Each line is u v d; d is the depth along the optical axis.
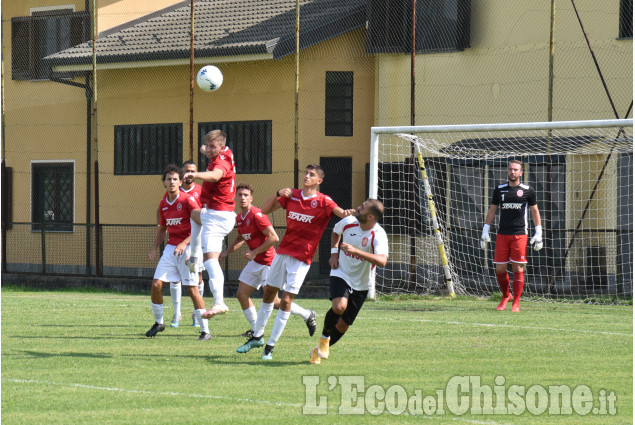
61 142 72.25
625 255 51.03
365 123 63.53
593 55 53.22
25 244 68.31
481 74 59.19
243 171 65.12
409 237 54.53
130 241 65.06
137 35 69.06
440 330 34.50
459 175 57.25
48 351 28.25
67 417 18.80
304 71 63.31
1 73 66.44
